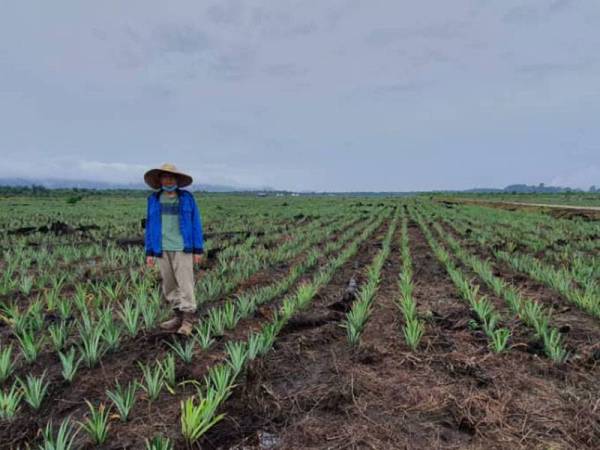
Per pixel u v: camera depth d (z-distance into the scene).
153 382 3.38
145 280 7.04
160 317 5.35
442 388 3.54
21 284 7.11
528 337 4.62
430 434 2.91
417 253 11.84
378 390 3.52
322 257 10.82
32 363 4.08
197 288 7.06
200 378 3.75
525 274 8.52
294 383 3.68
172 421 3.07
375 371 3.92
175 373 3.81
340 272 9.02
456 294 6.83
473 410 3.19
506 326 4.99
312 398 3.37
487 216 24.97
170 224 4.79
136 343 4.59
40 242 13.23
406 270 8.16
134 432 2.93
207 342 4.37
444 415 3.15
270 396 3.38
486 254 11.16
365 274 8.43
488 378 3.69
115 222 19.47
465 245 12.95
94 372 3.90
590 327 5.04
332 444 2.79
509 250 11.27
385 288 7.38
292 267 9.36
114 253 10.30
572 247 11.97
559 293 6.77
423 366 4.00
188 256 4.84
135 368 4.01
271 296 6.56
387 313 5.77
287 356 4.22
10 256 9.90
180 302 4.82
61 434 2.55
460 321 5.18
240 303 5.82
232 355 3.71
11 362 4.12
